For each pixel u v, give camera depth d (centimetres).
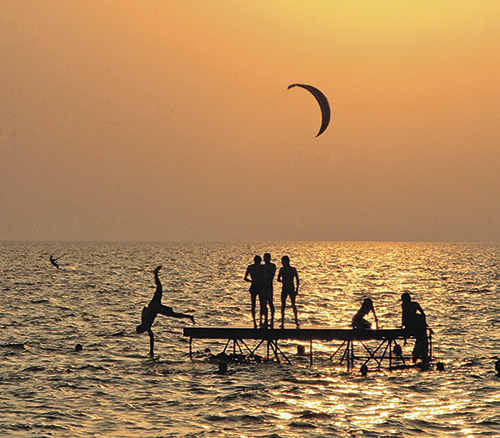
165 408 5678
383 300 16950
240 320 12306
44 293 17925
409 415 5453
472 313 13375
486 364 7675
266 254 7594
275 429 5062
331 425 5175
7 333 10012
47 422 5228
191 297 17388
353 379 6862
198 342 9431
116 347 8869
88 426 5141
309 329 7444
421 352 7650
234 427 5119
